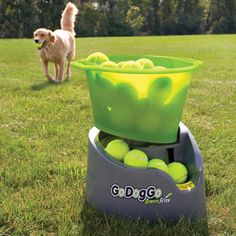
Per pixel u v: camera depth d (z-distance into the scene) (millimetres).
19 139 1827
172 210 1138
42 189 1350
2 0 17344
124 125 1135
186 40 11125
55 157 1633
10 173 1446
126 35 20656
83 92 2920
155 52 7332
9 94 2805
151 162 1177
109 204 1155
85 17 19391
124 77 1083
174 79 1089
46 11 18688
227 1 22078
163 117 1122
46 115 2248
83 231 1111
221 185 1399
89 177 1214
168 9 21562
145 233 1097
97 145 1187
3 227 1131
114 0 20750
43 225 1150
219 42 10078
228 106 2562
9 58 5805
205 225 1146
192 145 1236
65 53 3441
